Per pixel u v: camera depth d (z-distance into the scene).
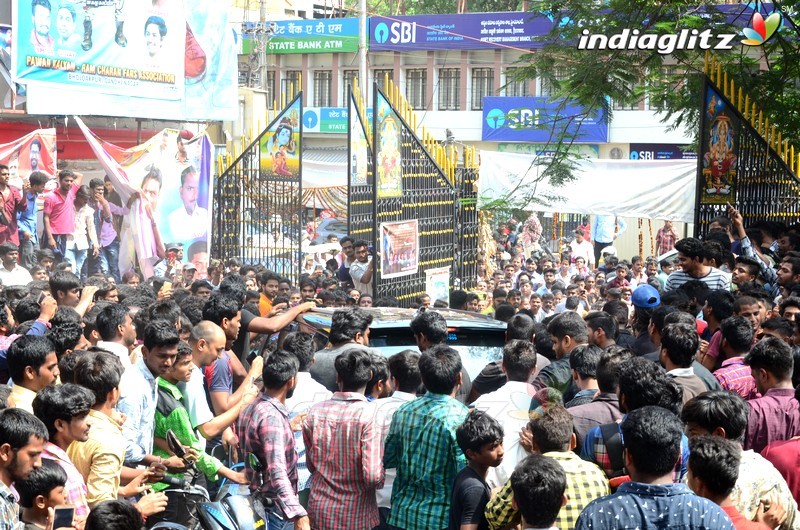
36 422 3.97
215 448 5.95
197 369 5.57
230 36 17.62
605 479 4.19
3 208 12.55
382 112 12.23
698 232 11.77
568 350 5.78
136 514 3.73
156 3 15.73
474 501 4.39
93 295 7.91
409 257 12.73
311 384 5.88
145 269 14.31
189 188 15.09
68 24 14.07
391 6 37.56
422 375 4.96
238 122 23.06
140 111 15.58
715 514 3.43
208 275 13.34
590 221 25.08
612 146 29.03
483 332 6.79
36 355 5.08
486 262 15.95
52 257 12.03
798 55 13.16
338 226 25.41
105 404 4.79
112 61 14.93
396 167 12.62
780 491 4.21
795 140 13.18
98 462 4.62
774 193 11.90
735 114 11.75
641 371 4.41
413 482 4.91
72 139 16.47
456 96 32.19
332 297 9.95
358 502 5.07
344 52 33.59
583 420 4.67
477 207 14.12
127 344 6.09
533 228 22.05
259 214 14.31
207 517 4.63
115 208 14.33
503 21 30.44
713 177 11.74
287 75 34.78
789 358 5.13
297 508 4.98
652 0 12.91
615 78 13.30
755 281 8.48
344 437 5.03
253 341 7.98
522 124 14.17
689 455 3.75
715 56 12.94
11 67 13.29
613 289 10.02
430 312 6.07
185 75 16.62
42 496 3.98
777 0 13.37
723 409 4.21
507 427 5.09
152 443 5.32
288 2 36.88
